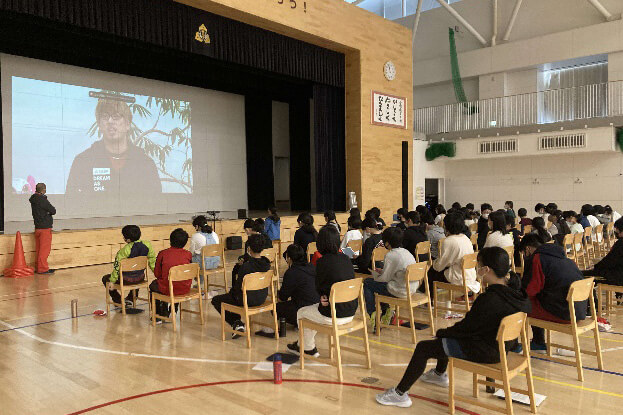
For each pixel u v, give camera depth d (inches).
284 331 188.5
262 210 657.6
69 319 213.2
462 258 199.3
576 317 148.8
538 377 145.6
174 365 157.1
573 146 559.8
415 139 661.9
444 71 770.2
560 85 695.7
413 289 187.0
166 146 536.1
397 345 177.2
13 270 309.3
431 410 124.1
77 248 347.3
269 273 179.6
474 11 733.9
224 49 413.4
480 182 679.1
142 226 382.0
